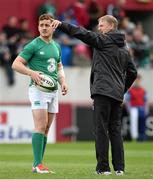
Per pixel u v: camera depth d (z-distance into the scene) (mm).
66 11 75812
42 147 30609
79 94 71188
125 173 29781
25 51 30500
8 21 73750
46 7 74188
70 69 71312
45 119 30562
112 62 29250
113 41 29328
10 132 66375
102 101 28969
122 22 74875
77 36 28812
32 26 78125
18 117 66438
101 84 29016
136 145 59688
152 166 36969
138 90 67125
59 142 66625
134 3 83188
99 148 28969
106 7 79750
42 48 30609
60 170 32781
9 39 68875
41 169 30234
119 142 29391
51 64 30688
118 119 29594
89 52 73625
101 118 29031
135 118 67375
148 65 74812
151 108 71562
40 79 30266
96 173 29250
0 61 69500
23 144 61906
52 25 28688
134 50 74562
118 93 29109
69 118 68938
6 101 69625
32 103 30578
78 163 39844
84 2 77000
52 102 30906
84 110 69500
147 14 83812
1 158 44219
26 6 78250
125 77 30328
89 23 73125
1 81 69500
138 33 75562
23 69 30281
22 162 40469
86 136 69125
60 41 72250
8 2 78125
